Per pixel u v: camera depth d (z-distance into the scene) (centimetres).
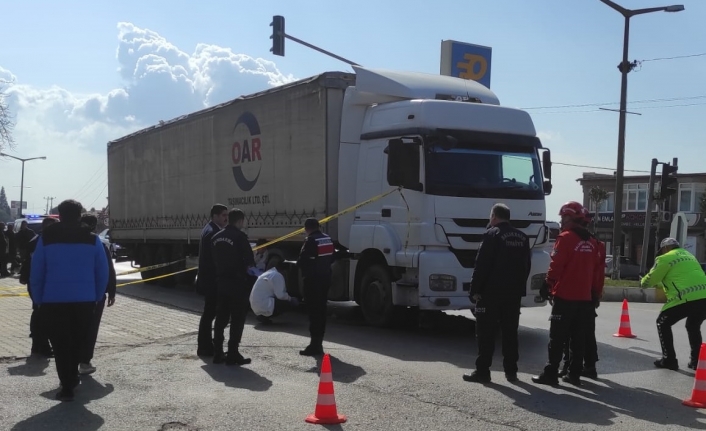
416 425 596
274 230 1340
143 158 1981
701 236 5175
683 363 905
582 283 742
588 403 679
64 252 660
